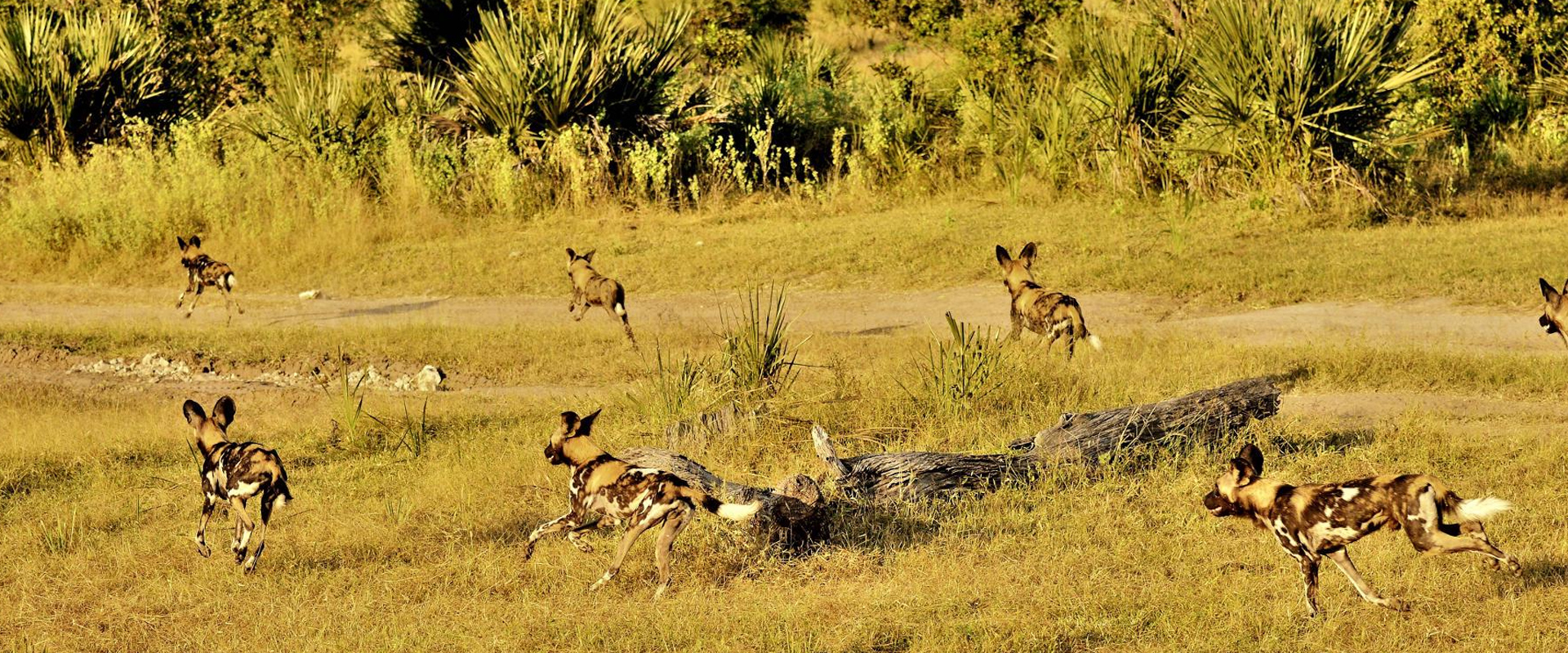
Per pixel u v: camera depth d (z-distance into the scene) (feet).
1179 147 78.95
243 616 25.75
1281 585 24.58
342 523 31.42
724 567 27.14
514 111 91.50
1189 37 81.15
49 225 84.02
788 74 106.22
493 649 23.38
